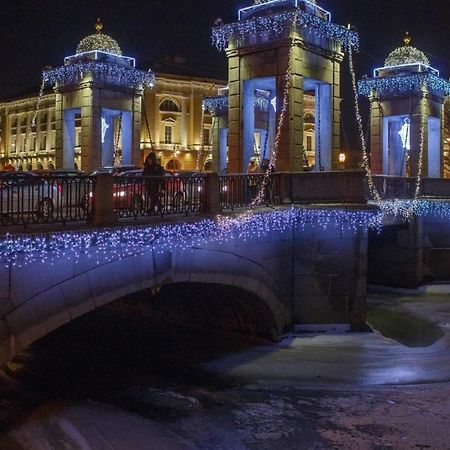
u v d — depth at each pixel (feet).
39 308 32.53
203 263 44.93
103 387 45.19
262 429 37.86
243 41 65.72
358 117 76.84
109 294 36.70
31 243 30.25
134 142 88.17
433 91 89.25
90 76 82.94
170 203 41.50
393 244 83.56
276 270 54.03
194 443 35.94
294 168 62.23
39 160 233.76
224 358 51.44
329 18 68.23
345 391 43.80
